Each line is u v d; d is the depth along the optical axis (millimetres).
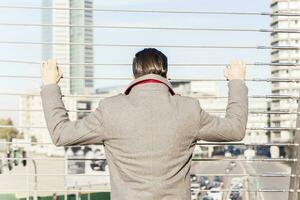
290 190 4328
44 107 2932
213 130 2840
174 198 2719
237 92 3018
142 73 2922
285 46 4328
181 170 2766
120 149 2736
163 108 2764
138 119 2734
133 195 2682
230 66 3158
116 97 2854
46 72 3037
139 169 2695
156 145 2707
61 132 2809
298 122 4293
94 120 2797
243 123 2926
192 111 2787
